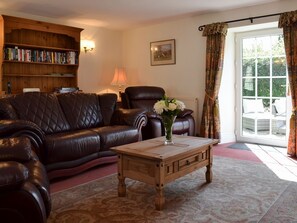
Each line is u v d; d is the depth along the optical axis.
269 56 4.75
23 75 4.83
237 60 5.09
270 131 4.83
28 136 2.76
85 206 2.36
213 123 4.91
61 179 3.10
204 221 2.07
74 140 3.13
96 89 6.03
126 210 2.28
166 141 2.74
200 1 4.30
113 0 4.25
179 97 5.56
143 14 5.05
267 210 2.23
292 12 3.96
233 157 4.01
